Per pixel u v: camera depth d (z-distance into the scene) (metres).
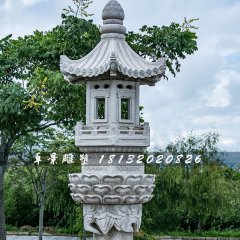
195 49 17.34
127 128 10.38
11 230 35.97
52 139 27.81
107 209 10.23
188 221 36.34
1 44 19.19
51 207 33.12
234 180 39.34
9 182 35.75
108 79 10.35
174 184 30.80
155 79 10.55
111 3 10.77
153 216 31.09
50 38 18.39
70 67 10.30
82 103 16.83
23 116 15.52
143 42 17.88
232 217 37.41
